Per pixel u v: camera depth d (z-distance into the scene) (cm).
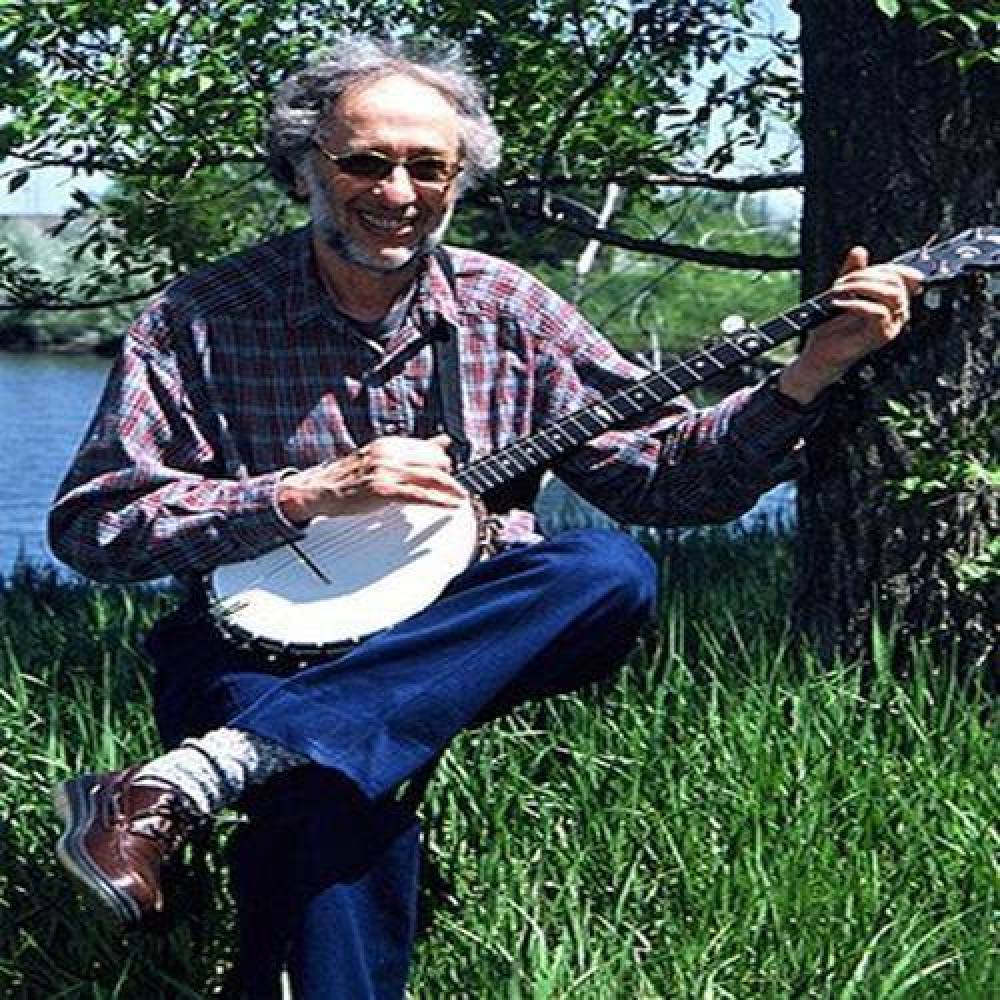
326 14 674
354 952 348
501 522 392
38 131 643
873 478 509
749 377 554
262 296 392
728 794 434
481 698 355
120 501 384
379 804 357
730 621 538
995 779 443
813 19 519
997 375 502
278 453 391
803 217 528
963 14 483
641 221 738
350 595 372
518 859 422
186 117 658
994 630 506
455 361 394
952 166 502
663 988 388
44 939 404
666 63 686
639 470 403
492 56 677
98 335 2316
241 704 364
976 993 370
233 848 362
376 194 380
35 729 487
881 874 416
